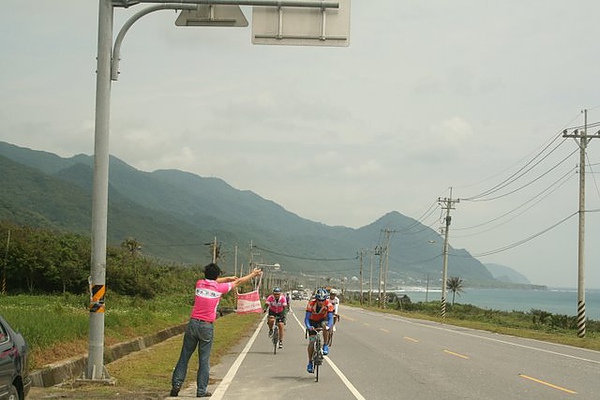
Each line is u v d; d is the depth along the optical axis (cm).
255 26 1334
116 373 1508
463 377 1600
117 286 7288
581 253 3772
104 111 1353
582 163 3788
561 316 5244
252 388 1368
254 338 2941
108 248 7831
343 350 2330
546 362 2047
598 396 1341
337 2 1329
